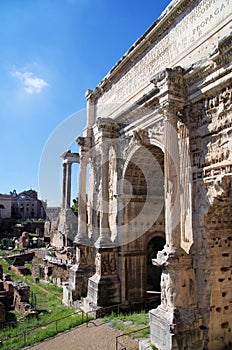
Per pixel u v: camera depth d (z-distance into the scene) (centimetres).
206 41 1477
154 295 2456
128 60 2227
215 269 1427
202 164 1450
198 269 1449
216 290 1416
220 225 1470
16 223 9675
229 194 1341
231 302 1451
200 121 1472
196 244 1463
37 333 1825
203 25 1509
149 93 1752
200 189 1462
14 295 2627
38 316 2227
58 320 1912
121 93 2353
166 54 1805
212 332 1388
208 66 1361
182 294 1405
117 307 2098
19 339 1766
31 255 5453
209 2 1480
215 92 1377
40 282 3575
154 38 1925
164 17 1769
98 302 2075
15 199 12062
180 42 1678
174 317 1355
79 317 2012
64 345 1636
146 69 2020
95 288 2125
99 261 2177
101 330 1781
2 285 2883
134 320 1889
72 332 1806
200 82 1443
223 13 1386
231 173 1284
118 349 1505
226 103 1323
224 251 1462
